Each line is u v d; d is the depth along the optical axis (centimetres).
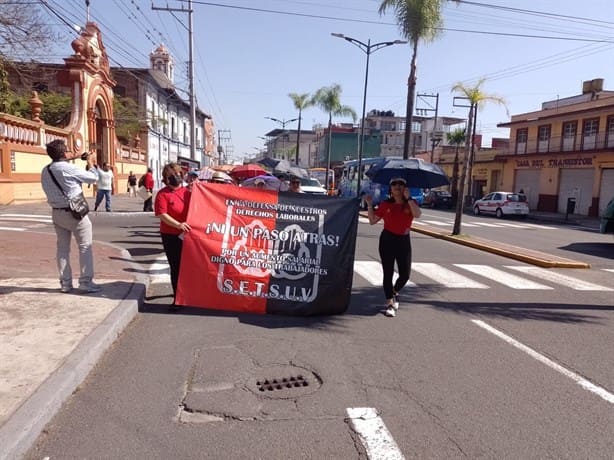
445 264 1058
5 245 954
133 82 3897
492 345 525
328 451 310
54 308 544
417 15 1856
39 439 313
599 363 480
